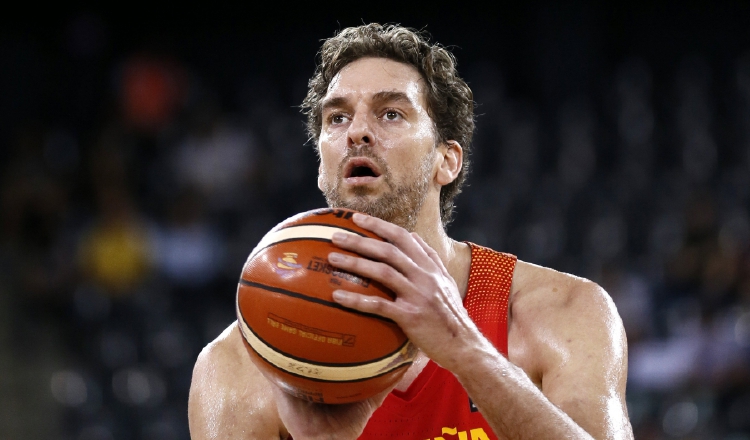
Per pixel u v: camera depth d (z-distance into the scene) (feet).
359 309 15.25
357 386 15.87
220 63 101.30
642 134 88.89
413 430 18.40
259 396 19.67
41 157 76.95
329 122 19.79
